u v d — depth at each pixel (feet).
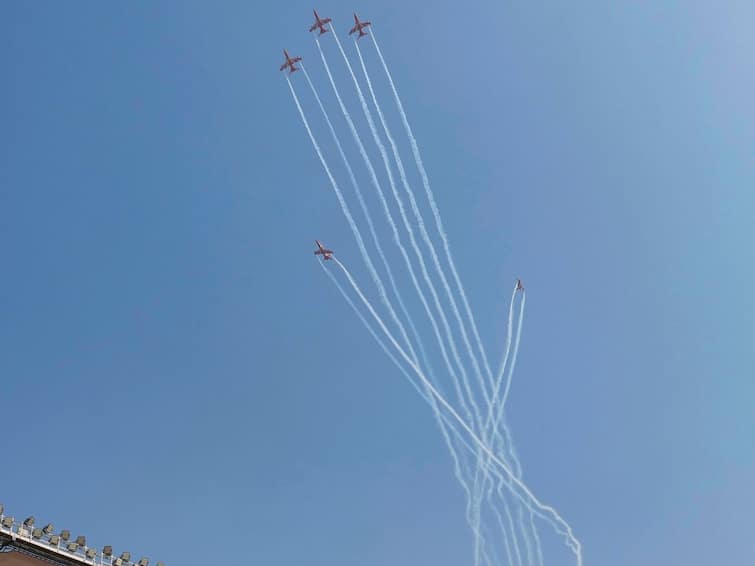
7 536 164.35
